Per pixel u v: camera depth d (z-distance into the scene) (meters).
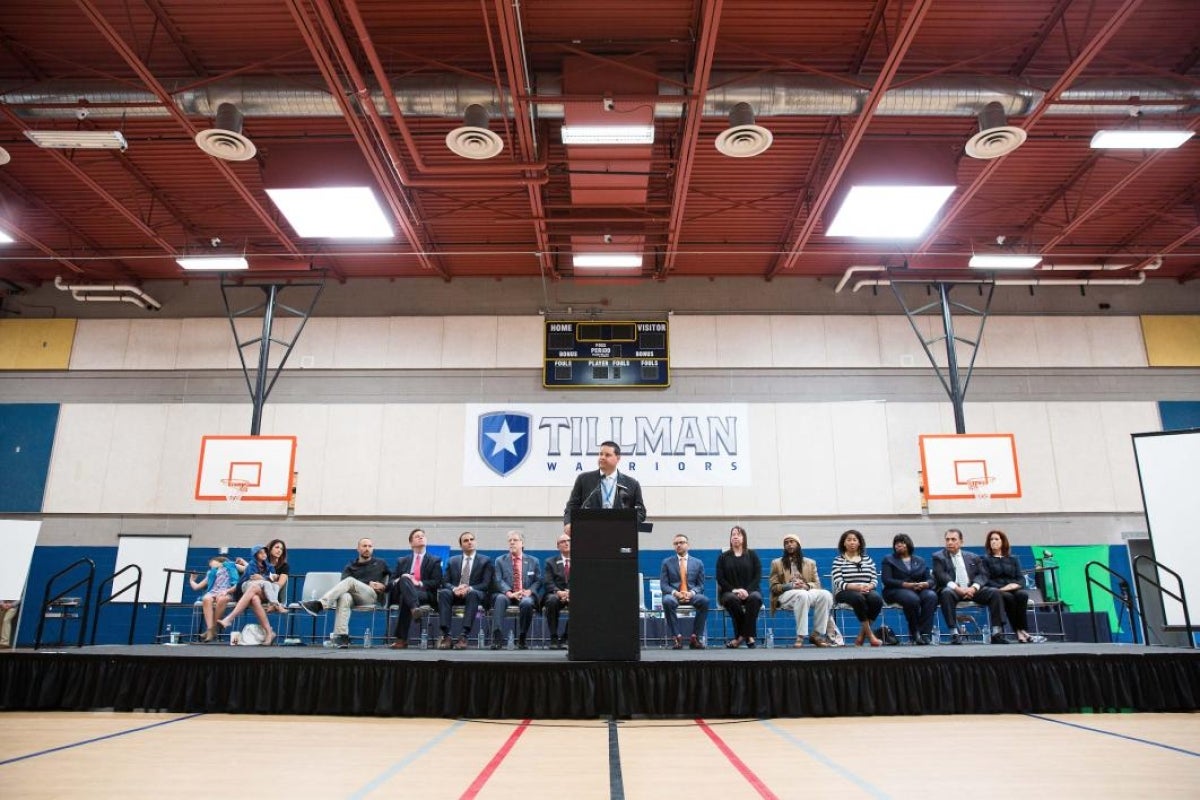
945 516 11.82
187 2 7.28
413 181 9.41
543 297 12.70
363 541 8.23
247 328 12.57
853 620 11.11
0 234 10.55
